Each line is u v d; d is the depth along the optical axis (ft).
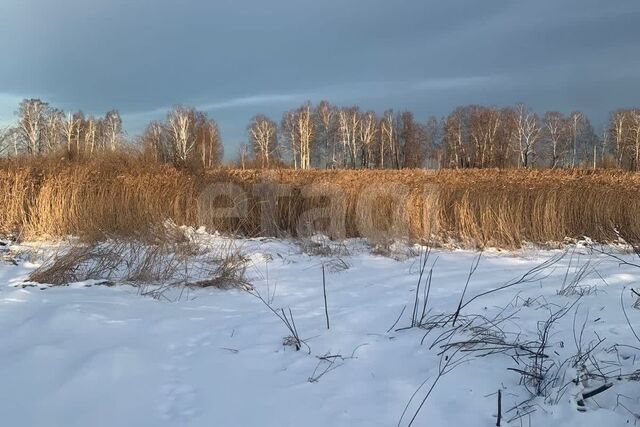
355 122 219.82
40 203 37.06
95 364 13.17
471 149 209.67
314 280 24.98
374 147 222.28
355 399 11.78
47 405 11.31
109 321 17.28
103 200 37.47
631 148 189.98
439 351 14.20
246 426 10.58
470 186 42.73
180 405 11.48
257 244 35.50
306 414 11.08
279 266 28.66
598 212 39.55
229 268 24.93
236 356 14.48
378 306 18.90
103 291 22.00
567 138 214.28
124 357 13.73
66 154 49.88
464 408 11.22
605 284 20.76
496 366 13.19
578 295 19.13
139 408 11.32
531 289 20.34
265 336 16.11
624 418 10.51
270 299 21.22
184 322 17.67
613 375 12.19
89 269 25.08
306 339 15.65
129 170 44.78
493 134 203.51
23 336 15.46
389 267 28.40
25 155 48.06
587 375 11.80
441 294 20.52
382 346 14.79
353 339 15.43
